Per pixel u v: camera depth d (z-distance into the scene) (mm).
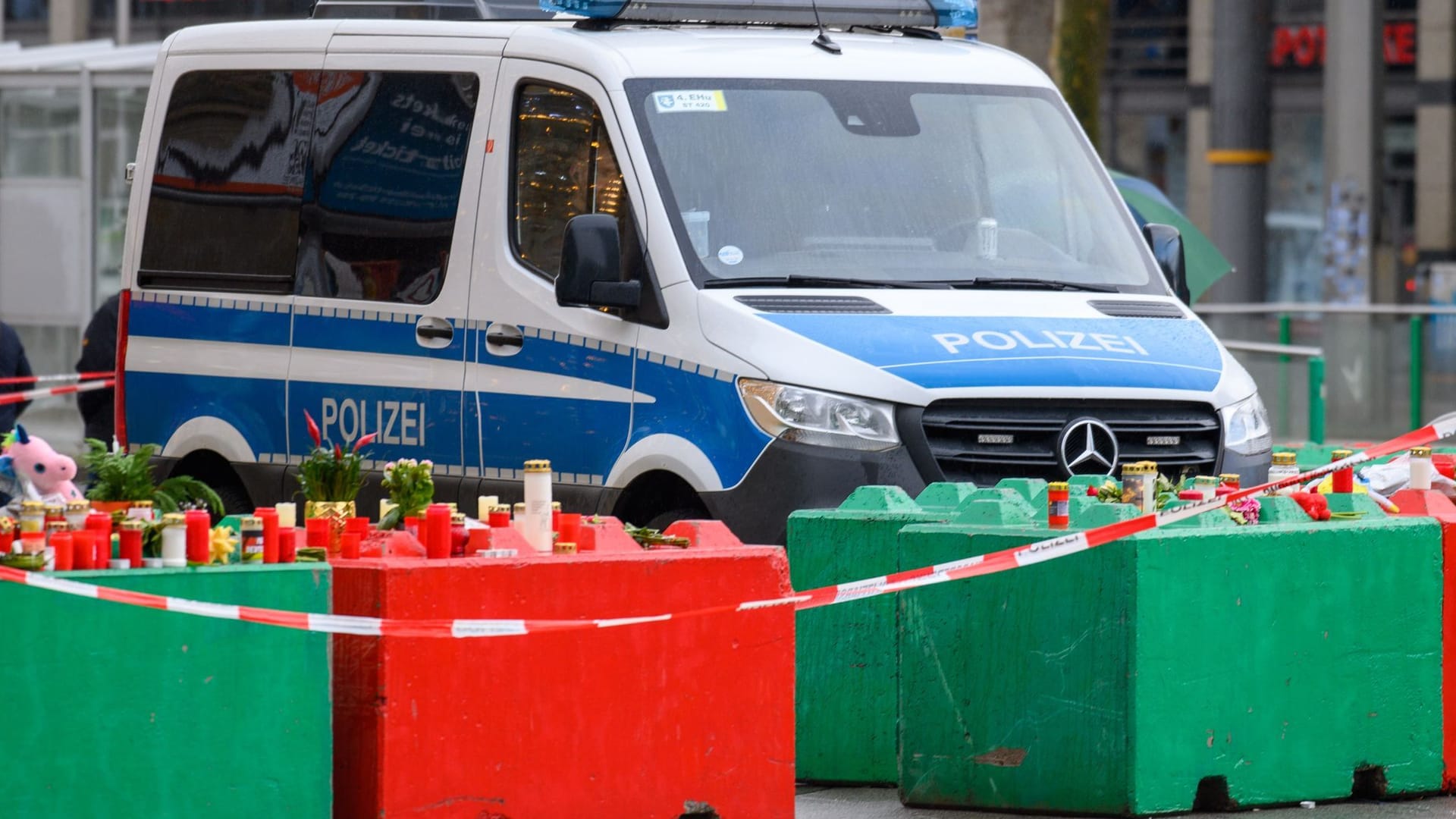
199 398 26234
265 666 13898
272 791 13914
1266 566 17297
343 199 25234
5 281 53344
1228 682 17109
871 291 22531
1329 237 70812
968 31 27969
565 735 15047
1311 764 17641
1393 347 50000
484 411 23516
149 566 13930
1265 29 67188
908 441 21125
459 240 24047
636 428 22156
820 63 24391
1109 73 100938
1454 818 17469
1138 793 16625
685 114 23219
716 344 21656
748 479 21156
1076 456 21609
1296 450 26641
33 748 13180
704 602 15758
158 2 77125
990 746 17312
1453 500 21516
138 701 13484
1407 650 18188
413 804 14398
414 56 25047
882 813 17641
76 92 52750
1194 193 99500
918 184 23812
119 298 27531
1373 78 70250
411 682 14375
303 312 25312
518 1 26234
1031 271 23766
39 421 53406
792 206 23047
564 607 15086
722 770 15820
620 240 22703
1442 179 95250
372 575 14359
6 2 82562
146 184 27312
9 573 13086
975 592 17344
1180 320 23828
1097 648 16766
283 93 26172
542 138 23688
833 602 16359
